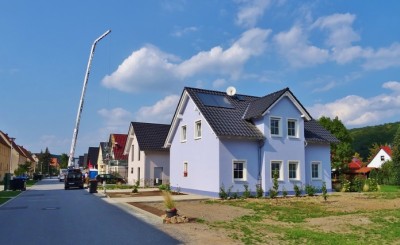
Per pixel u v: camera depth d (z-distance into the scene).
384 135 106.75
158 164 40.25
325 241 9.81
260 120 25.28
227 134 23.50
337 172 49.12
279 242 9.75
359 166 64.62
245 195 23.02
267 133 24.98
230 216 14.71
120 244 9.50
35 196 26.14
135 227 12.04
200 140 25.94
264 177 24.48
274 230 11.47
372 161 77.19
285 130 25.84
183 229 11.63
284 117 25.88
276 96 25.33
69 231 11.38
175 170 29.72
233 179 23.84
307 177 27.28
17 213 15.98
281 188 24.98
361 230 11.52
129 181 45.12
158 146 40.38
